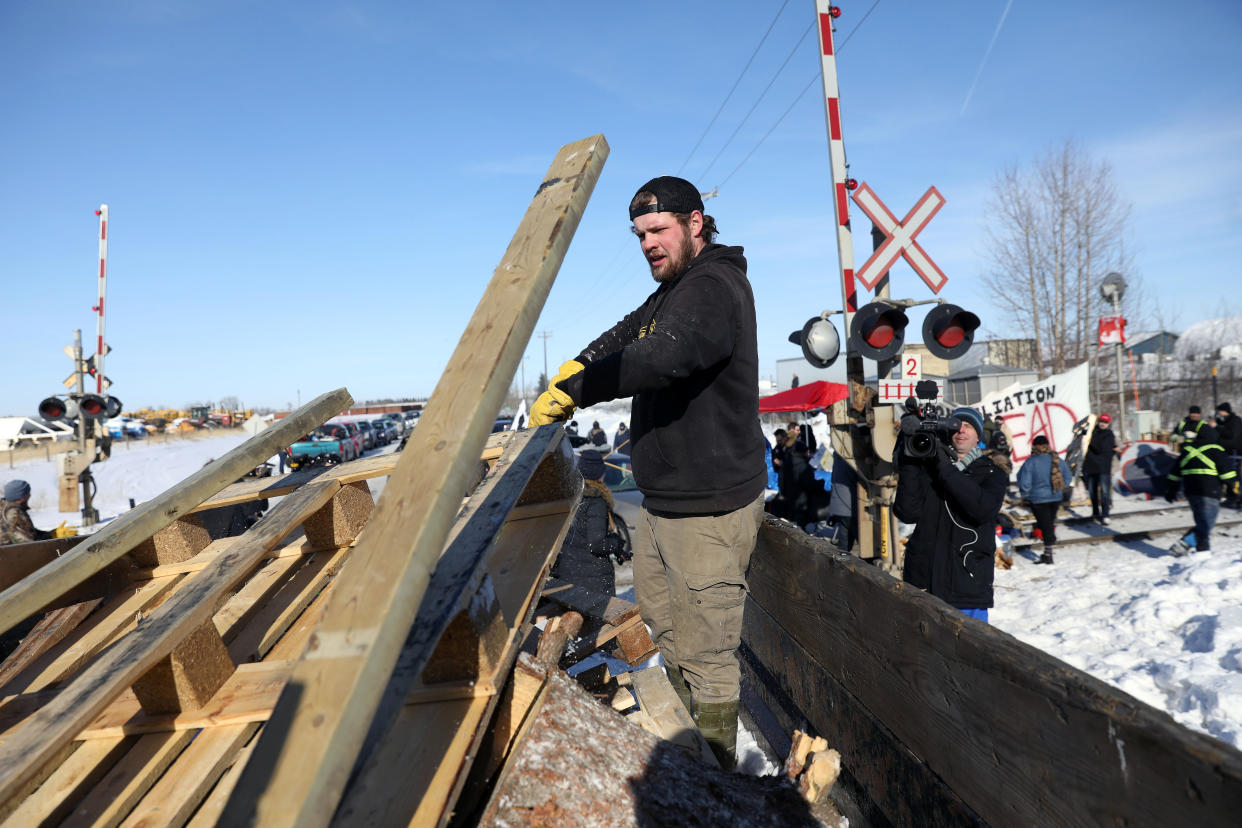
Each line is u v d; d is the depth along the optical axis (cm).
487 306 140
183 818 132
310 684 95
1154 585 618
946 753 174
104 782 140
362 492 250
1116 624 539
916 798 189
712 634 225
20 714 167
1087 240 2412
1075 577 724
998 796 153
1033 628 575
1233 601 524
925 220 568
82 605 218
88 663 197
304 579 224
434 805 120
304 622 203
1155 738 111
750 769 292
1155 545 874
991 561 383
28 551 243
